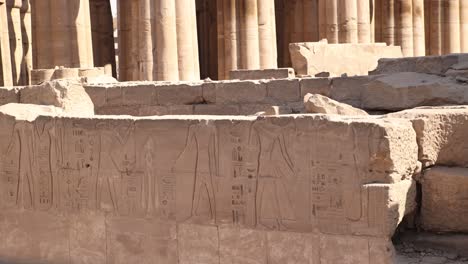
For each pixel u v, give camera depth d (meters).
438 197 6.98
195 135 7.19
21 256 8.54
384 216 6.28
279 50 28.77
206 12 29.53
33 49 19.27
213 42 29.42
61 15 18.92
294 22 25.12
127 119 7.60
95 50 24.88
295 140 6.69
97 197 7.86
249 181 6.94
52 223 8.25
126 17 20.89
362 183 6.39
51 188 8.22
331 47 16.77
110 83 12.38
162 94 11.73
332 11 20.20
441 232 7.05
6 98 12.11
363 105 10.16
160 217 7.46
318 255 6.63
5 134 8.59
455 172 6.92
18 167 8.50
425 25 26.66
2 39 26.61
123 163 7.64
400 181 6.52
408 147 6.62
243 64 19.88
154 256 7.52
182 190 7.30
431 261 6.71
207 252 7.21
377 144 6.29
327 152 6.54
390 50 17.62
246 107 11.15
